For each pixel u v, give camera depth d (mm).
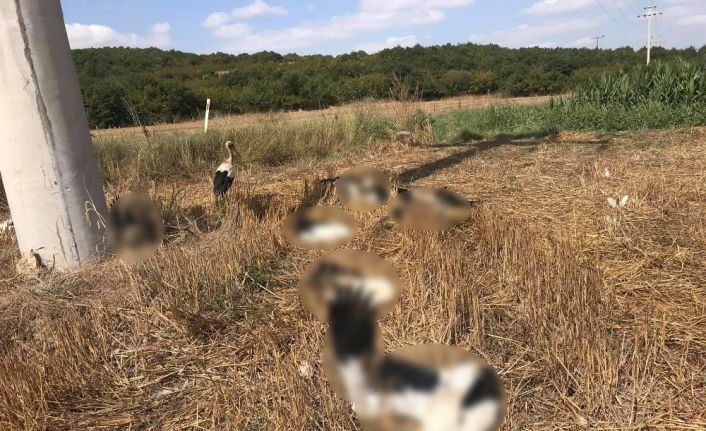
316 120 12453
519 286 3656
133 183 7695
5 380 2779
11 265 4590
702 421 2373
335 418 2471
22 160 4219
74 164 4367
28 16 4027
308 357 2969
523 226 4773
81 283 4172
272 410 2635
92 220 4504
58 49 4230
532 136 11023
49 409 2781
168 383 3014
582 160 7879
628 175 6695
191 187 8141
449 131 12367
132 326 3572
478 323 3121
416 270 3861
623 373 2688
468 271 3959
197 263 4109
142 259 4359
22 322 3725
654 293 3549
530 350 2955
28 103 4121
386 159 9328
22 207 4320
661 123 11102
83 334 3324
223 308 3738
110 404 2840
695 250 4207
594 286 3408
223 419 2645
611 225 4828
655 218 5008
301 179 8164
